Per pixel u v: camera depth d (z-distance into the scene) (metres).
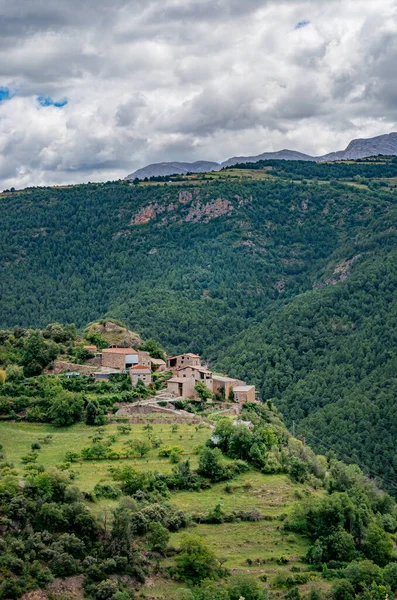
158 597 122.25
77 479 150.62
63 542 122.06
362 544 152.00
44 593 114.62
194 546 131.62
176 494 155.38
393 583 139.25
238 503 155.12
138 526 134.12
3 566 114.62
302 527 150.88
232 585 128.25
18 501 125.88
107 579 120.00
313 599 129.88
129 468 151.12
